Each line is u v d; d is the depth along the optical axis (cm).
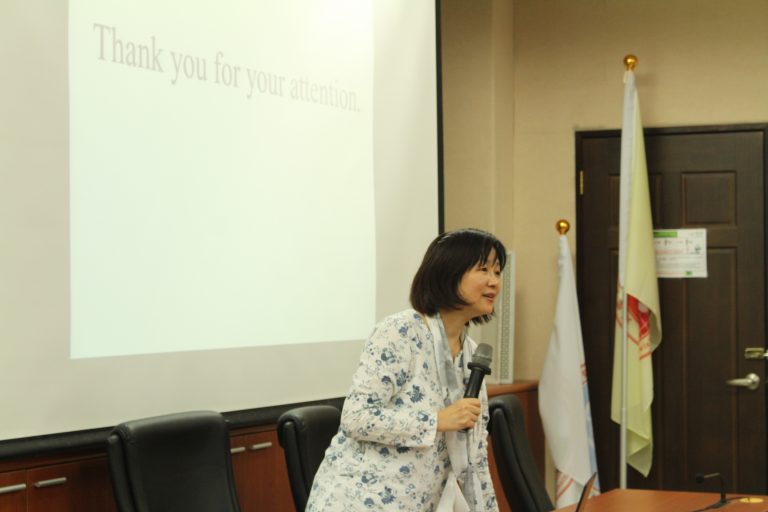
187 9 338
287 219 377
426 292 239
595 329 578
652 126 568
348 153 410
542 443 575
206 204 341
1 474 273
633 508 321
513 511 331
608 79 577
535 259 586
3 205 276
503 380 556
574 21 583
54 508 288
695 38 561
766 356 544
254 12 366
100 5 307
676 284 561
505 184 576
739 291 552
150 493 271
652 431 562
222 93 350
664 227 564
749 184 553
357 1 419
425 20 459
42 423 283
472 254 236
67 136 294
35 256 284
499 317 557
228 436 298
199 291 337
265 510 362
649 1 569
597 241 579
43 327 285
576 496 534
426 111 458
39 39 288
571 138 582
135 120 317
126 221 312
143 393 314
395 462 233
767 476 545
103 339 302
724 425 552
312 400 384
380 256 425
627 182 539
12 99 280
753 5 553
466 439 238
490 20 561
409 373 236
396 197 436
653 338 552
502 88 575
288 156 379
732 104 556
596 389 576
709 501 336
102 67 307
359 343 409
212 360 340
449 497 237
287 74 380
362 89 419
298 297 380
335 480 235
